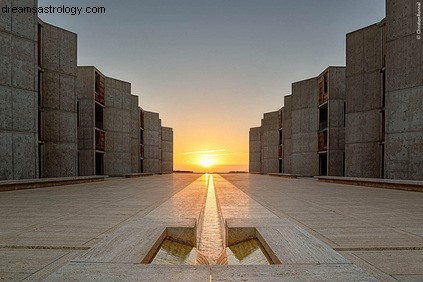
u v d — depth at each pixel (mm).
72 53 21844
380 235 4895
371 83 20953
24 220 6215
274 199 10141
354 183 17656
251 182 21016
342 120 27000
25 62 16875
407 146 16891
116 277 2461
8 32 16219
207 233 6676
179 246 4391
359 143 21422
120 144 30859
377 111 20578
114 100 30531
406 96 17000
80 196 11078
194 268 2688
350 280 2426
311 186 16766
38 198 10398
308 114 30750
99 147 27938
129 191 13258
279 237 3865
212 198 11094
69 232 5113
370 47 21047
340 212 7324
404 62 17141
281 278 2463
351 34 22125
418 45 16625
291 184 18641
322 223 5926
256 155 51125
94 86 26688
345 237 4758
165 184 18484
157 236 3904
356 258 3723
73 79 21828
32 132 17094
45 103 20391
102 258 2947
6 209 7781
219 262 4309
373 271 3260
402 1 17281
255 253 3838
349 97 22172
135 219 5230
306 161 30781
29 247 4195
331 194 11977
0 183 13039
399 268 3354
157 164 43969
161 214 6234
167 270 2635
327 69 27516
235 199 10055
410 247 4156
